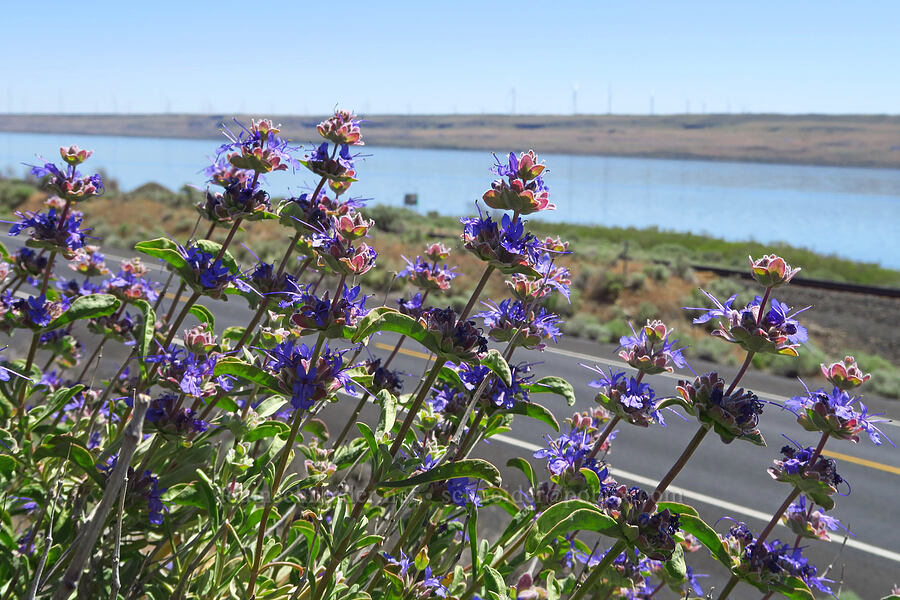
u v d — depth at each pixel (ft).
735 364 62.39
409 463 7.57
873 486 35.50
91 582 7.65
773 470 8.57
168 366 8.49
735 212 476.95
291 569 9.70
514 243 7.30
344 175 9.79
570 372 49.37
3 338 22.30
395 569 8.19
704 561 23.17
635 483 32.45
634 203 525.34
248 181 10.28
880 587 24.43
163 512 8.57
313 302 7.21
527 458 31.40
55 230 11.18
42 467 10.27
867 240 335.06
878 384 58.59
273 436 10.44
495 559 8.77
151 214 135.74
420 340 7.29
